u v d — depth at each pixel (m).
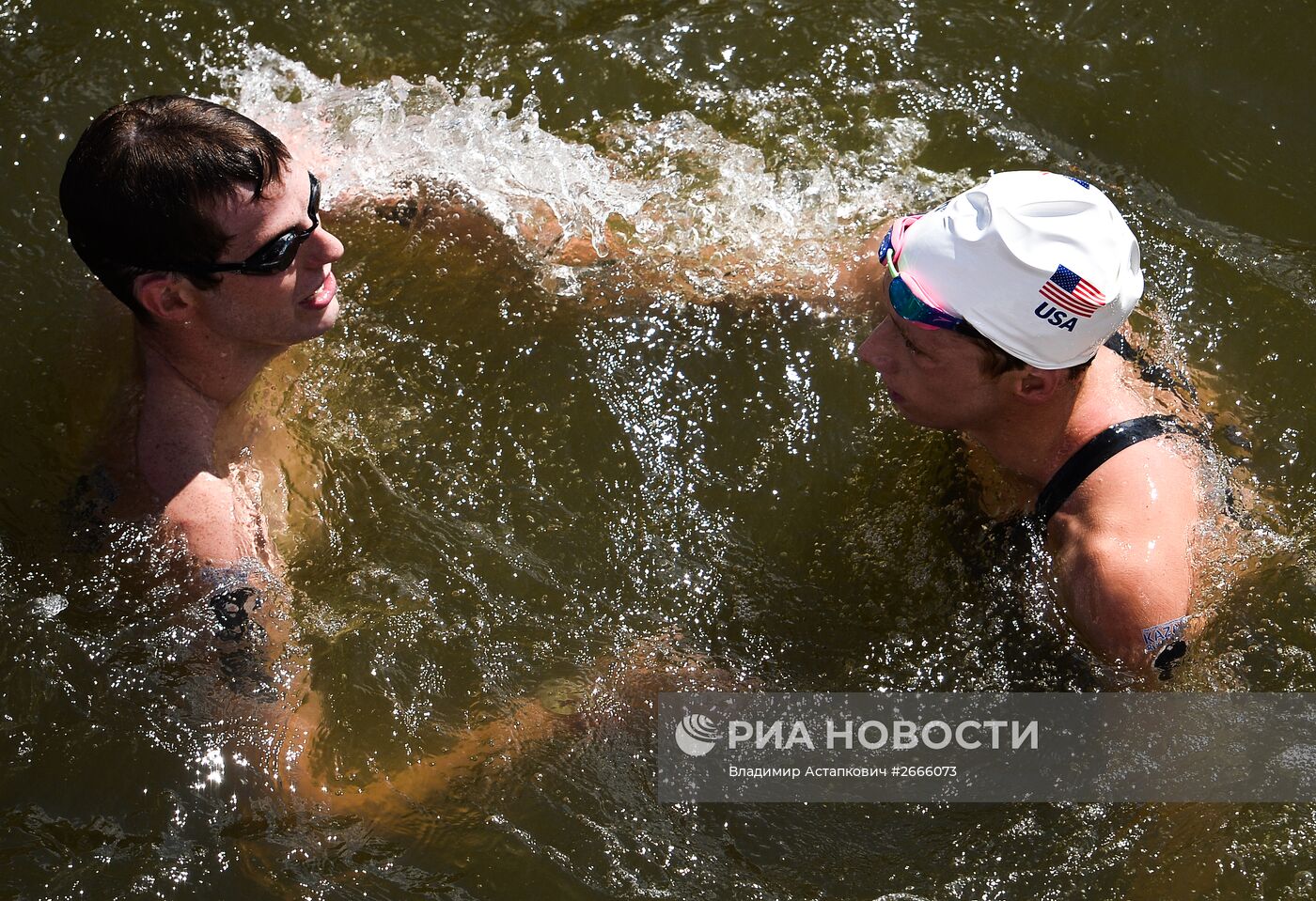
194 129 2.02
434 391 2.61
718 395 2.60
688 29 3.41
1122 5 3.41
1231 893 1.99
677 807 2.14
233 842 2.08
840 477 2.48
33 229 2.79
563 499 2.49
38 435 2.37
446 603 2.35
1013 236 1.91
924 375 2.06
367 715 2.22
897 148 3.13
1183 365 2.50
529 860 2.08
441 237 2.81
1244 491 2.30
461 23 3.44
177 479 2.22
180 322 2.15
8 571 2.26
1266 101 3.25
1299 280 2.83
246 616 2.21
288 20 3.37
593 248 2.81
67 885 2.02
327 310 2.29
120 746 2.15
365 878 2.05
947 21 3.40
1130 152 3.15
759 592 2.36
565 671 2.28
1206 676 2.09
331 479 2.47
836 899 2.04
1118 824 2.06
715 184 2.95
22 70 3.14
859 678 2.24
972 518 2.30
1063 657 2.12
